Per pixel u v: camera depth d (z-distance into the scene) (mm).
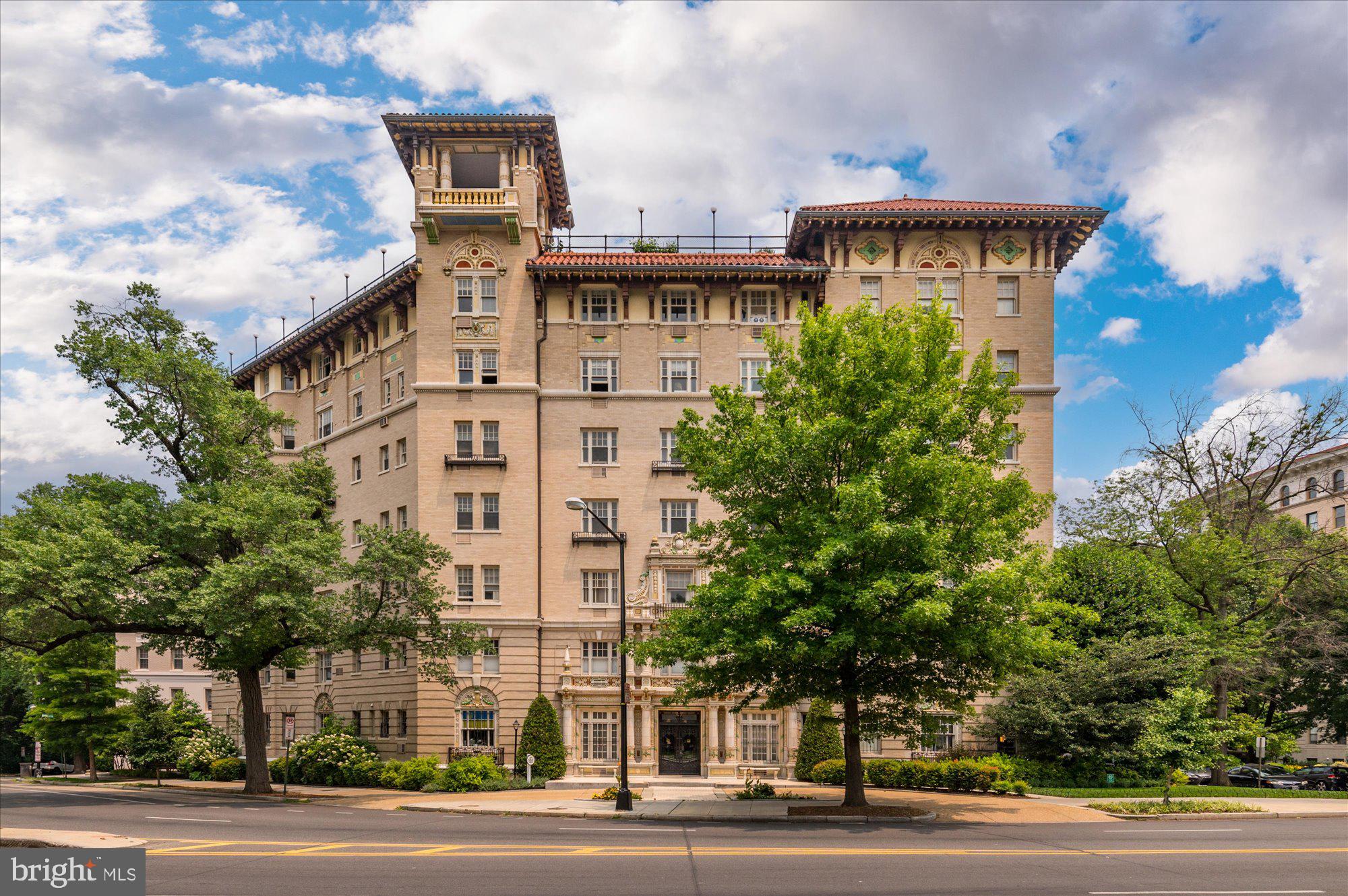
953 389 34000
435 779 45094
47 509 38219
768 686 34812
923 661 32344
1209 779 51500
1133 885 17500
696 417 34938
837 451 31891
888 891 16703
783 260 55438
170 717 63812
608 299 54688
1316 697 55312
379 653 55062
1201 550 45969
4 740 82625
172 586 38000
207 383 42438
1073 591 43062
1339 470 84562
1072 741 40312
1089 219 52656
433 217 52719
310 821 30000
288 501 40781
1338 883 17797
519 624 51281
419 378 52969
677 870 18875
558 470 53375
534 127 52781
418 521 52281
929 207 54688
